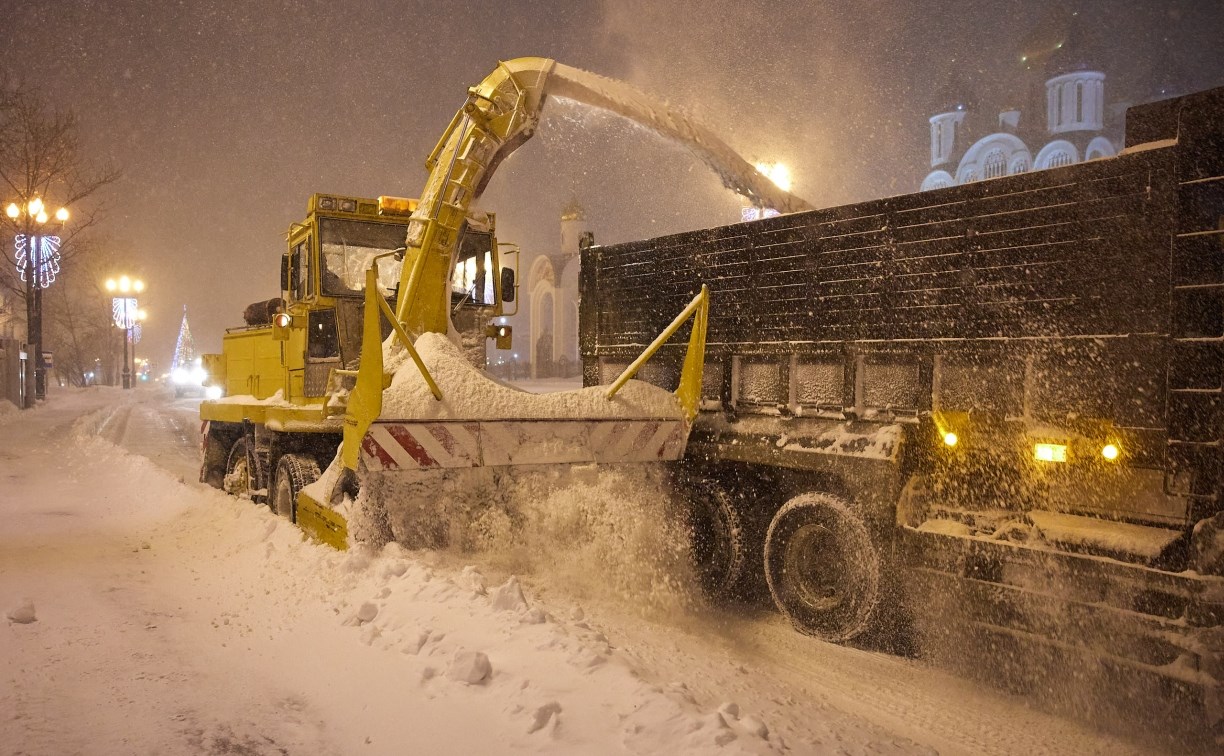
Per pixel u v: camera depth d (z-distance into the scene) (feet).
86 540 26.63
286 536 22.84
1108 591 13.75
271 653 15.16
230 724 12.23
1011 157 201.57
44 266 131.95
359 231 27.86
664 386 23.82
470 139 23.95
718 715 10.73
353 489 22.30
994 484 16.10
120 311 209.36
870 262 18.45
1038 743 13.35
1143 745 13.25
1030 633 14.75
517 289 30.60
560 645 13.23
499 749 10.73
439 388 19.85
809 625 18.26
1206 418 13.25
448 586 16.24
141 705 12.85
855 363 18.67
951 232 16.97
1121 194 14.49
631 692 11.67
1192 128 13.70
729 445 20.77
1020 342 15.79
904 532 16.72
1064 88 196.95
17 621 17.03
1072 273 15.11
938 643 16.56
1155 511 13.85
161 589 20.07
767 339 20.67
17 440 67.36
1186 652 12.77
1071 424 15.06
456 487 20.77
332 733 11.94
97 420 91.56
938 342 17.08
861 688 15.56
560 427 20.31
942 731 13.78
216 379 38.65
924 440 17.15
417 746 11.16
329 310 27.81
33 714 12.39
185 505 30.91
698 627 18.94
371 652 14.42
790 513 18.70
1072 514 14.92
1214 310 13.28
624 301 25.26
